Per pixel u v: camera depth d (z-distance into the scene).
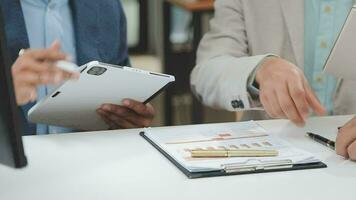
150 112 1.28
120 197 0.80
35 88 0.97
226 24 1.49
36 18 1.37
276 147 1.00
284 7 1.43
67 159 0.96
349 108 1.42
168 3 3.33
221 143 1.03
